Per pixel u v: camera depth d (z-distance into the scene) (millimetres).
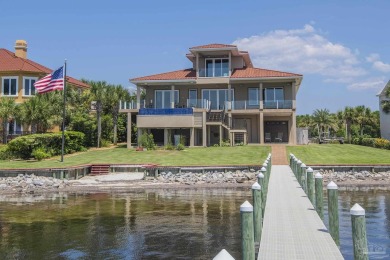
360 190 22438
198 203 18438
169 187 24766
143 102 44688
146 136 38625
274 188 18172
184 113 39125
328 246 8984
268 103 42719
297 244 9164
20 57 49344
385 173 27359
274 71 44562
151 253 10492
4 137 40344
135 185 25438
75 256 10320
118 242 11617
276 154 33438
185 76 44469
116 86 49625
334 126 76500
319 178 12195
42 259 10086
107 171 29578
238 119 44875
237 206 17438
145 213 16031
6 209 17344
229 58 43469
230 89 43969
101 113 47219
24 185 25266
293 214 12500
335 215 9672
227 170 28047
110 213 16125
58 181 26062
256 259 8883
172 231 12852
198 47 42812
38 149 32844
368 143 43719
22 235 12531
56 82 29625
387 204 17234
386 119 55812
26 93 45000
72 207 17734
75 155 35562
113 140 49781
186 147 38906
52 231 13023
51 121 38500
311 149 36969
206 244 11273
